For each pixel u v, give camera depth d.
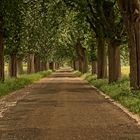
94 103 30.38
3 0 44.16
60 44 109.62
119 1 33.31
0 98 35.41
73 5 51.59
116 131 17.52
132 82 33.19
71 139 15.52
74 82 68.75
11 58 63.62
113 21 47.50
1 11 44.62
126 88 34.97
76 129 18.06
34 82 69.31
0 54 48.88
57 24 58.69
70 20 59.31
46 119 21.42
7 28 47.38
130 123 19.89
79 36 73.62
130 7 32.78
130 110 24.67
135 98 28.20
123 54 75.12
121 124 19.58
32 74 84.75
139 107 24.06
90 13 50.25
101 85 48.62
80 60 114.31
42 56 101.06
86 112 24.56
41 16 56.41
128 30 33.12
